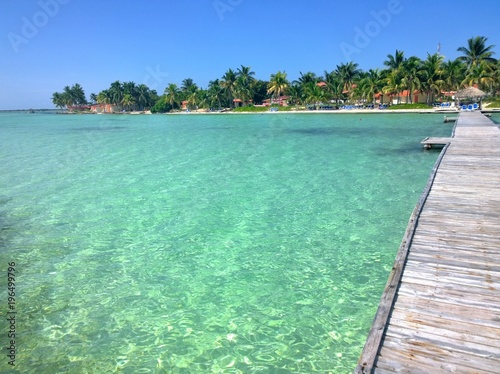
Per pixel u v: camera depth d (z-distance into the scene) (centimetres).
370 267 711
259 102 9344
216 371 457
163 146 2681
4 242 865
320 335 518
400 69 5766
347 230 896
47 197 1255
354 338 509
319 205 1094
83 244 852
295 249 800
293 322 549
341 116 5631
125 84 11631
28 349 500
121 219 1017
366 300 600
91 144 2956
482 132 2072
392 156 1870
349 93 7094
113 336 527
